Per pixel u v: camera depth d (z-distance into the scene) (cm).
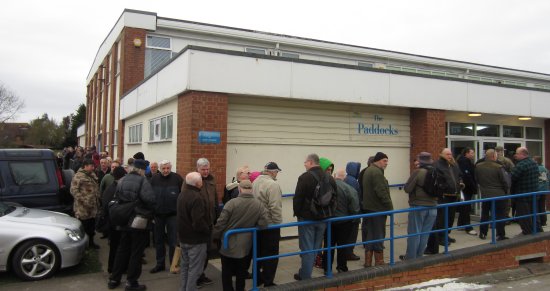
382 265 591
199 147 716
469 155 872
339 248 566
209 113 725
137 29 1453
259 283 565
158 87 895
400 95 913
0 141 4469
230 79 738
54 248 600
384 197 605
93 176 761
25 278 582
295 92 793
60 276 608
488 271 677
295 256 706
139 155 661
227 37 1591
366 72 871
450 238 773
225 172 736
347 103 875
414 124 979
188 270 500
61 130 5622
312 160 543
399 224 959
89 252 744
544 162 1242
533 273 700
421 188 634
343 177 621
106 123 1889
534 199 756
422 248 641
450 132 1058
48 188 771
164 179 641
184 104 751
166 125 888
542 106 1145
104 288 557
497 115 1126
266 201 539
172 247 637
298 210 533
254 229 491
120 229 544
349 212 603
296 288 506
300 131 843
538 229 796
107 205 616
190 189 495
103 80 1984
